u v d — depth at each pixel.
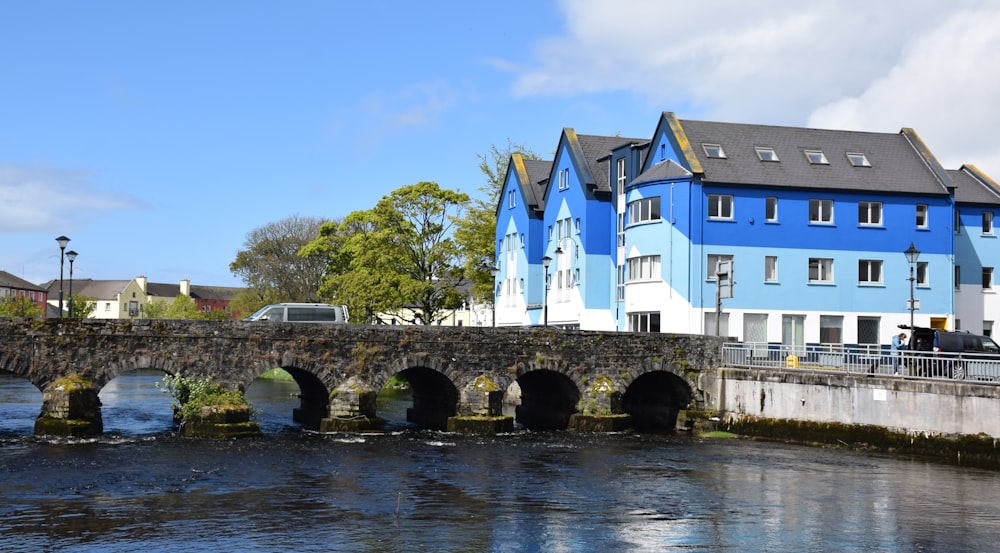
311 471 30.53
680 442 39.91
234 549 20.98
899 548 21.92
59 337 37.28
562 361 44.38
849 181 53.72
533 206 67.06
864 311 53.31
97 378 37.72
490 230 74.44
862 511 25.77
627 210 55.34
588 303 58.84
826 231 53.12
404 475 30.17
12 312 109.00
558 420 47.69
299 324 40.69
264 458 32.91
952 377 35.44
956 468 32.47
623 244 57.69
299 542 21.62
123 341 38.12
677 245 51.69
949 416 33.84
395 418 50.59
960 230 57.34
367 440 38.69
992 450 32.28
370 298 67.81
